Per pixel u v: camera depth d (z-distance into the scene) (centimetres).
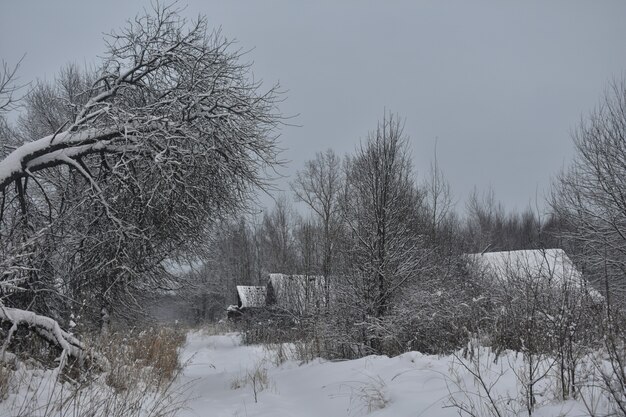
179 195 1012
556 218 1861
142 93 1104
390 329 1047
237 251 4272
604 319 560
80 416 495
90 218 1070
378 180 1168
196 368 1396
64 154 910
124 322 1266
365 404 629
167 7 1086
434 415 514
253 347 1917
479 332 809
